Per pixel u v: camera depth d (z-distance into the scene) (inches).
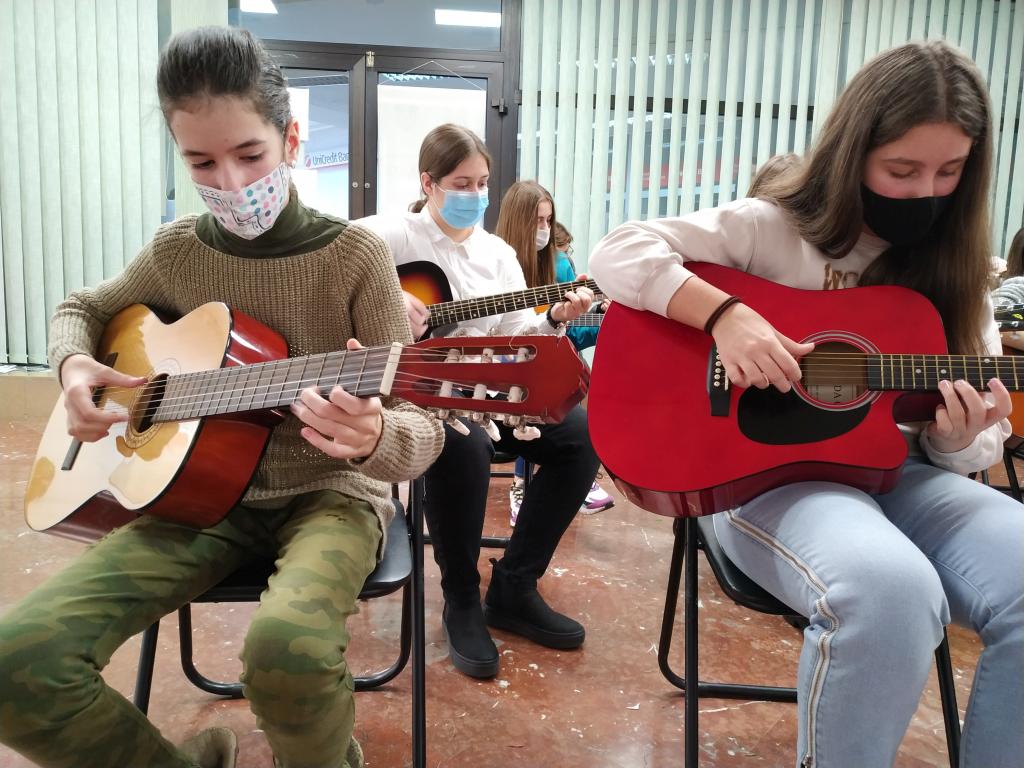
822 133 45.2
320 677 34.7
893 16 182.2
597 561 89.7
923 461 47.4
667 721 57.5
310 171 188.5
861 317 43.4
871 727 33.7
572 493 69.2
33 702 33.5
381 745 53.3
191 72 38.1
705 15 177.3
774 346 39.3
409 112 180.7
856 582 34.0
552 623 68.6
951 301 45.4
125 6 161.2
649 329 44.9
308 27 182.1
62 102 161.6
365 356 38.6
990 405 39.3
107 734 36.1
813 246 46.3
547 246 110.0
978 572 37.6
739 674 64.4
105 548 39.8
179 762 39.1
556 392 36.8
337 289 45.3
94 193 165.8
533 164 180.2
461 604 66.2
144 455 43.5
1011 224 193.0
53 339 49.0
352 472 46.3
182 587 40.2
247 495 43.8
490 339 37.1
